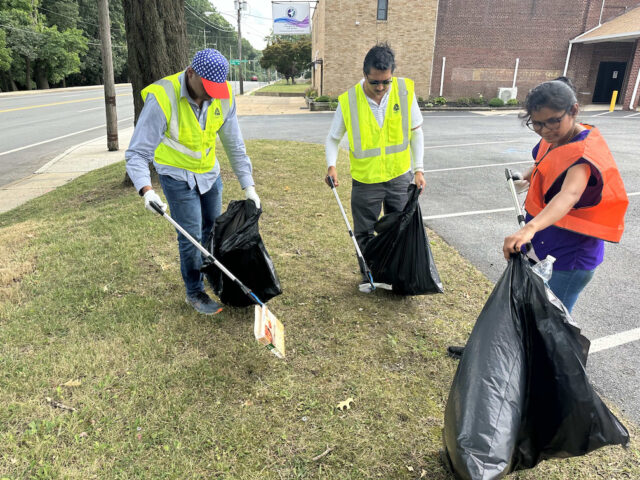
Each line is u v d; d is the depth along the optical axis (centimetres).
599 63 2095
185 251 288
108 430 213
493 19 2028
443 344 279
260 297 300
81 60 5106
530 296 175
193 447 205
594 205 186
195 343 279
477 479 147
